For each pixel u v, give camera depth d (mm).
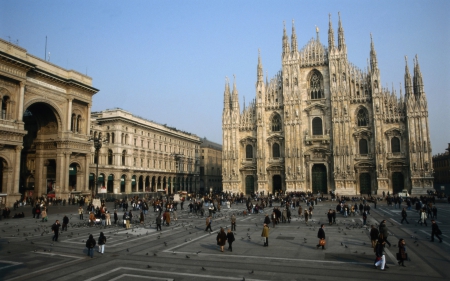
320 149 89312
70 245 27922
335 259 22719
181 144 136375
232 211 59000
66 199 71062
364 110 87312
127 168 100000
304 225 39562
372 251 25109
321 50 92750
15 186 60875
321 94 91875
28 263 22047
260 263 21781
